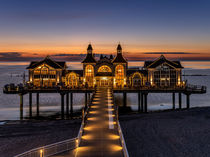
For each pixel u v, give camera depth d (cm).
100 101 3966
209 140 2864
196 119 3934
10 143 2881
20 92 5266
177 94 10006
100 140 2112
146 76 5931
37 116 5022
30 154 2025
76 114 5278
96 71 5972
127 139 2952
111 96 4534
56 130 3500
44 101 7638
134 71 6103
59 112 5516
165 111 5241
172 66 5816
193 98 8356
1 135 3244
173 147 2655
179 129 3359
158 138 2978
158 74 5875
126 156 1672
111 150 1900
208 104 6894
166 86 5684
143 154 2452
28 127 3697
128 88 5369
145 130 3353
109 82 5969
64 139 3014
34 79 5884
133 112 5347
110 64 5962
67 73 6088
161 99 8206
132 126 3588
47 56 6038
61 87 5312
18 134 3294
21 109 5275
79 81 6025
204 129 3325
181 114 4384
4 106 6475
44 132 3388
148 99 8188
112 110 3256
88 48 6103
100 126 2508
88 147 1961
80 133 2120
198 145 2708
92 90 5241
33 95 9662
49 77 5900
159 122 3800
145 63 6166
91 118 2827
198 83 16638
